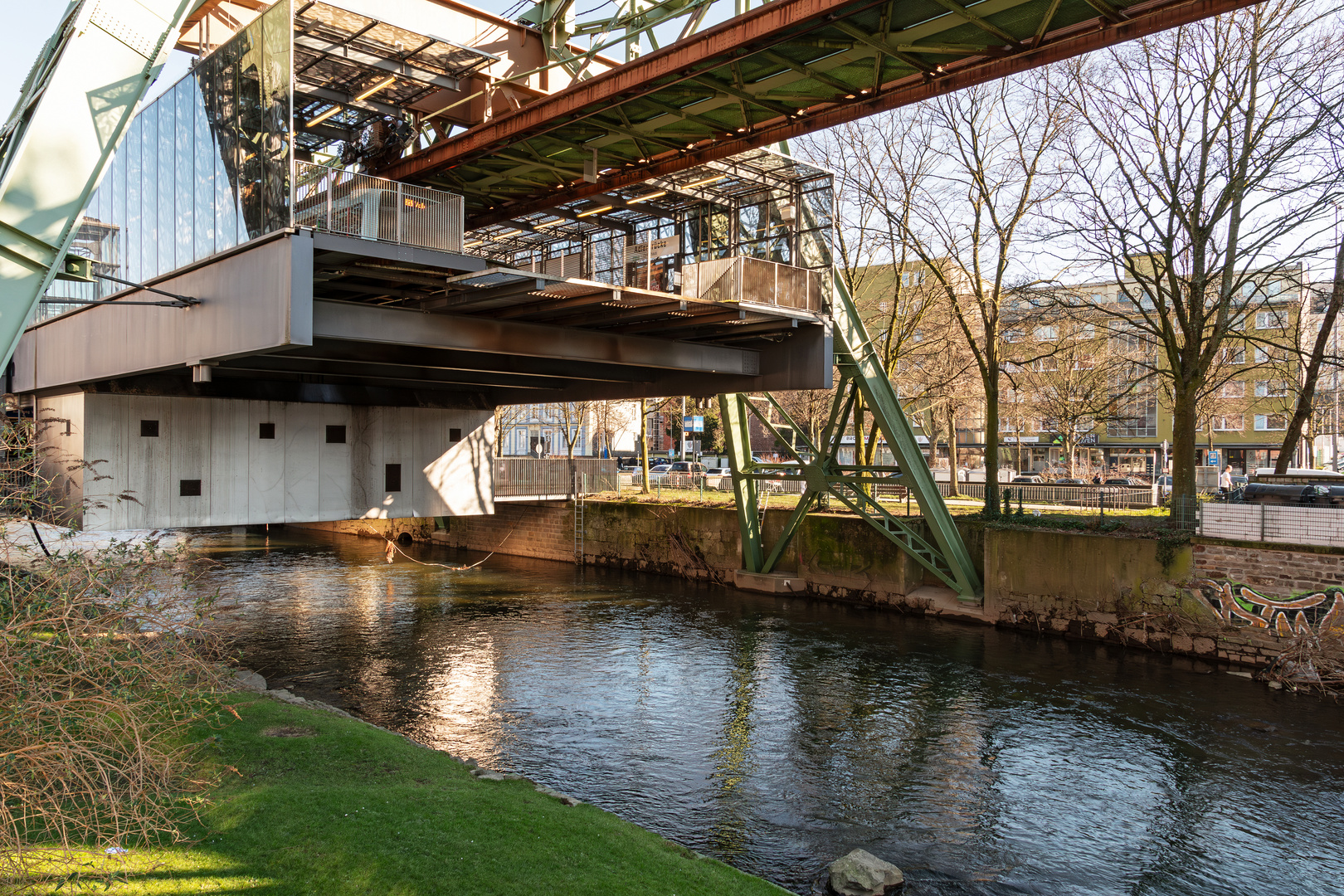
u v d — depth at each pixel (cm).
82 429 2586
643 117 2089
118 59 1164
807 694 2111
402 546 5231
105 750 898
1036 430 7119
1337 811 1454
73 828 891
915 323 3553
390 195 1802
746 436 3609
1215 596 2331
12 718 805
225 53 1866
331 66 2183
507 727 1877
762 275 2497
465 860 905
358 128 2567
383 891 827
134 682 984
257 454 2942
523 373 2703
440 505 3438
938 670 2312
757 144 2166
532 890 852
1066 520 2903
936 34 1634
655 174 2414
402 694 2117
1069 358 4394
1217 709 1962
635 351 2544
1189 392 2488
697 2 1831
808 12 1527
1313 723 1872
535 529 4662
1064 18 1555
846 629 2827
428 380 2953
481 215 2902
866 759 1691
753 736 1820
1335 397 4250
